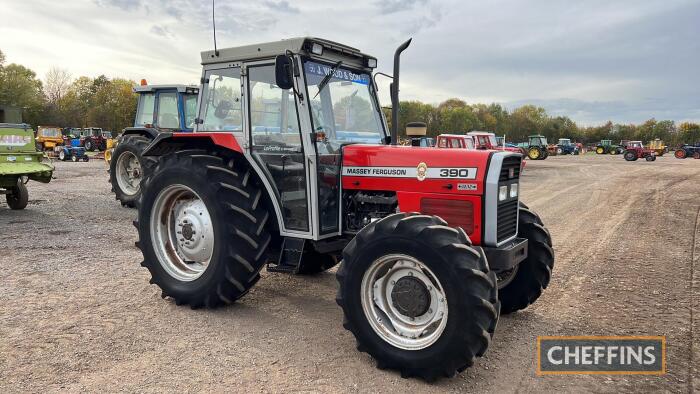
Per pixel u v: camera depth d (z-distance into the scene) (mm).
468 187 3420
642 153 31578
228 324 3809
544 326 3936
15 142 8531
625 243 6910
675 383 3049
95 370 3025
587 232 7691
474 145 21312
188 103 9734
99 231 7047
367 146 3953
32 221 7715
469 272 2828
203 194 3979
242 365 3137
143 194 4383
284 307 4219
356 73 4414
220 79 4336
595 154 47406
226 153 4340
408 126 4312
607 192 13102
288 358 3260
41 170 8633
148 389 2812
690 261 5941
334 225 4062
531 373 3148
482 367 3219
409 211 3660
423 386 2955
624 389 2971
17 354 3213
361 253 3170
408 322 3143
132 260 5543
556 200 11484
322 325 3836
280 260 4055
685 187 14352
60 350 3285
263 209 4086
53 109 59750
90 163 21406
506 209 3557
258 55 4016
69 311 3992
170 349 3342
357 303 3199
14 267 5184
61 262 5402
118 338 3498
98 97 60031
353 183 3949
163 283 4254
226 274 3914
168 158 4301
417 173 3633
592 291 4816
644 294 4723
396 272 3189
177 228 4273
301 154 3887
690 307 4367
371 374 3088
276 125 4012
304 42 3775
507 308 4168
